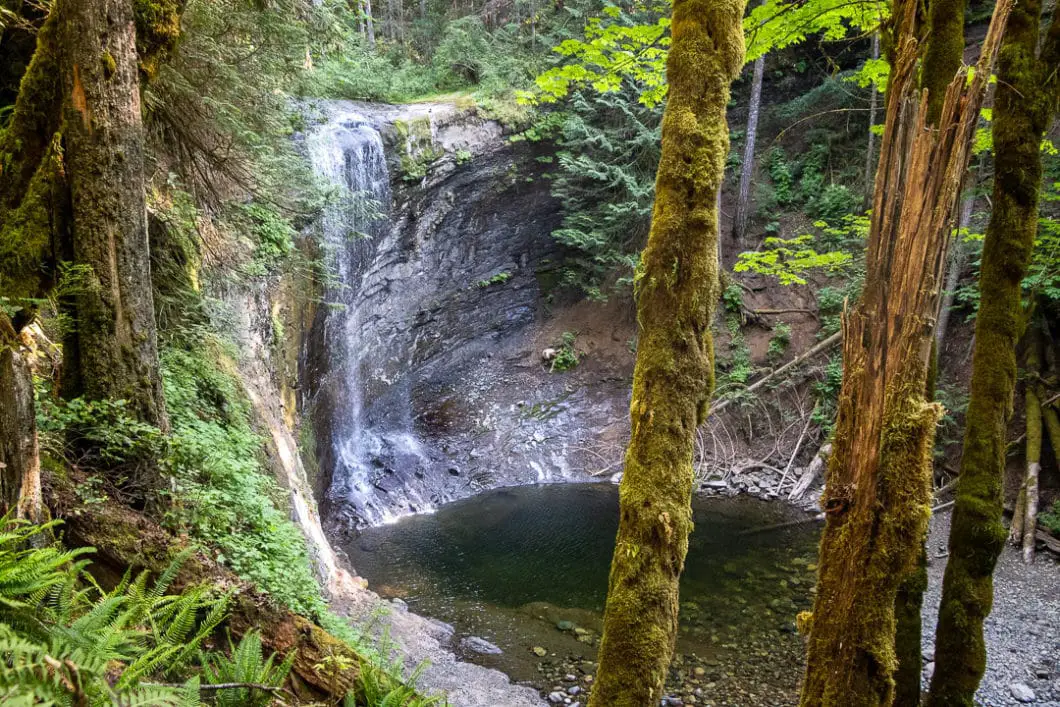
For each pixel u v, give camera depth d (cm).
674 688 610
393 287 1355
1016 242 328
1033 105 324
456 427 1430
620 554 222
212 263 659
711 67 221
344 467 1212
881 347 213
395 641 636
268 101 660
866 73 521
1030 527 849
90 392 364
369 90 1383
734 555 941
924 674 597
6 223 349
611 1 1372
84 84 344
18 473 261
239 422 591
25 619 181
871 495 212
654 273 223
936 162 202
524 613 764
